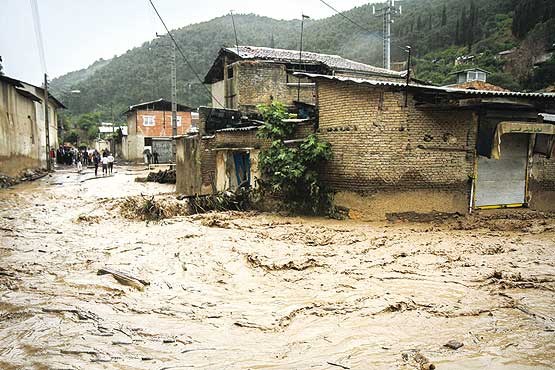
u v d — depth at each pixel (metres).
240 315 5.83
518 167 13.45
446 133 12.38
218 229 11.66
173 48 27.44
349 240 10.03
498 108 12.36
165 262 8.48
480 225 11.62
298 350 4.75
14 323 5.50
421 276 7.25
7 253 9.22
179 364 4.45
